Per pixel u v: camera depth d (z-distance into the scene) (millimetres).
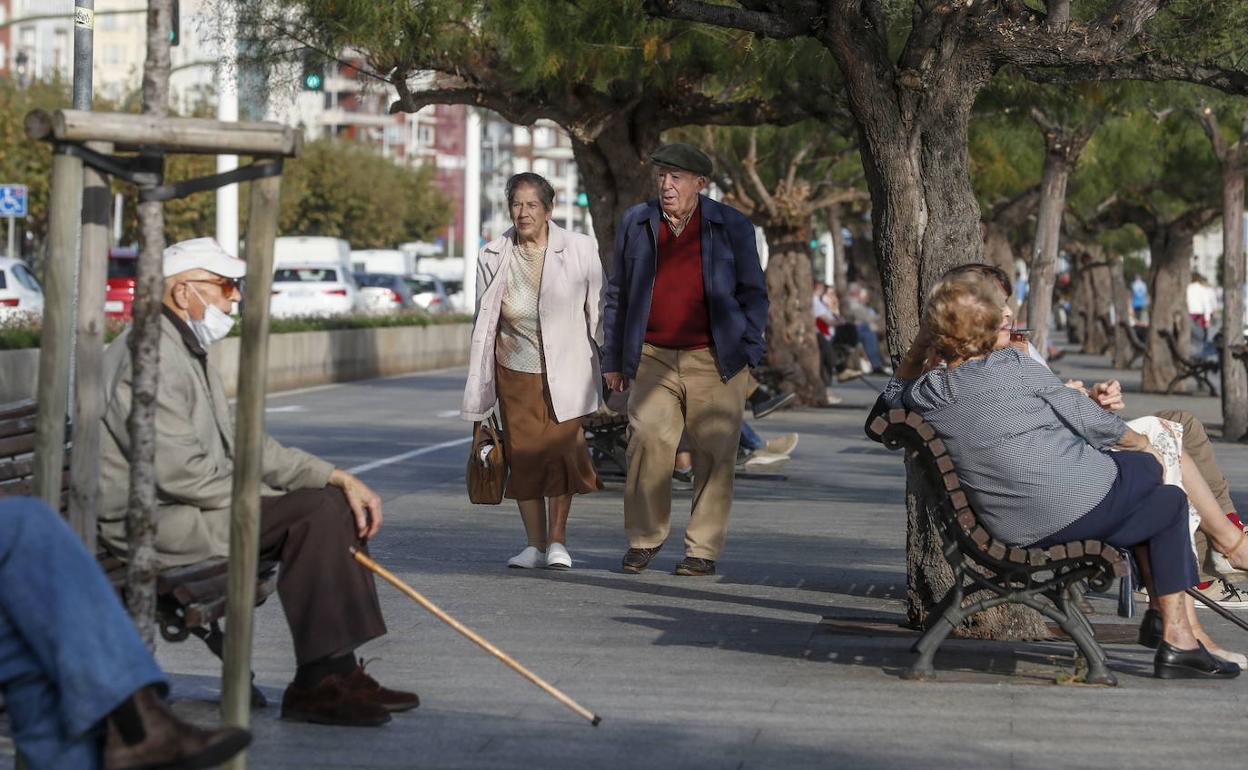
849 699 8078
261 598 7480
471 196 57969
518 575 12117
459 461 21156
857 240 61219
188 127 5734
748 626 10117
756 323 12156
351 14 15836
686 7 9781
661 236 12188
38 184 69500
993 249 37469
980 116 21328
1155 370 40062
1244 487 18844
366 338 41812
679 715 7719
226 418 7543
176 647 9070
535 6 15320
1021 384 8219
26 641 5102
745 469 19562
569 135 18219
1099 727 7539
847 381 43562
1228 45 11812
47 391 5902
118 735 5094
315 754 6895
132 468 5805
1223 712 7875
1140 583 10555
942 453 8258
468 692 8148
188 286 7430
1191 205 45562
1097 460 8305
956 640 9609
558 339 12297
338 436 24766
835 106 18906
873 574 12328
